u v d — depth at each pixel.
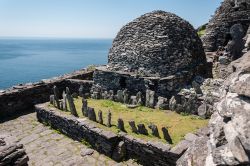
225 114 2.62
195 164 3.11
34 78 58.59
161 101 12.30
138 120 10.99
